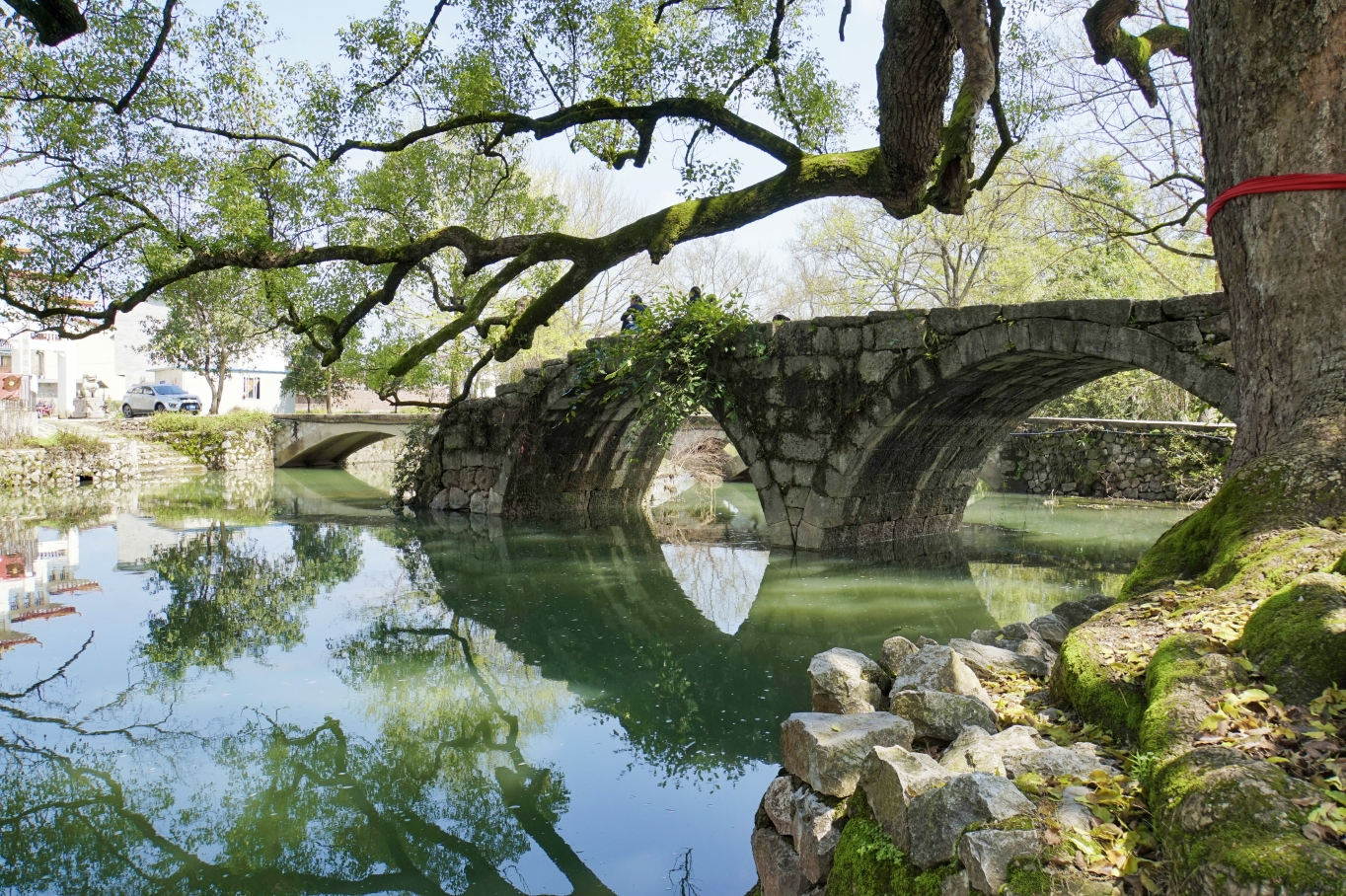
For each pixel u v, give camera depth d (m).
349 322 10.12
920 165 6.27
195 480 25.55
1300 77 4.04
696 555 13.01
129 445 25.19
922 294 30.03
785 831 3.32
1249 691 2.62
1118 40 7.11
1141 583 3.93
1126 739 2.91
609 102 8.48
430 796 5.54
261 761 6.02
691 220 7.70
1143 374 20.78
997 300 25.61
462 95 8.89
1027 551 12.73
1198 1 4.45
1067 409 22.12
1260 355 4.20
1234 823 1.99
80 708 6.97
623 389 14.04
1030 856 2.21
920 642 8.07
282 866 4.77
